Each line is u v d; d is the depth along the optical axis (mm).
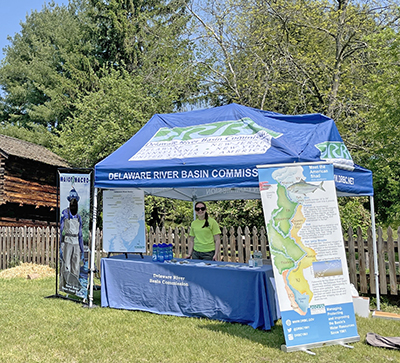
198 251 7859
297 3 17141
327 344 5188
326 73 17422
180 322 6344
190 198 10531
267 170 5527
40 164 20188
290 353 4980
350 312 5371
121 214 7992
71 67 28859
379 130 13438
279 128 6934
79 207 7812
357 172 7383
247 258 9773
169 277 6887
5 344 5414
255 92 17844
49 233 12609
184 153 6934
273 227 5359
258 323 5895
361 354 4926
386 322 6488
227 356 4930
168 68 20656
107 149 20422
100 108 21172
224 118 7621
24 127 34406
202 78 19609
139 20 27422
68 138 22625
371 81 15695
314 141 6539
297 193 5492
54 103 30000
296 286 5223
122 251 7879
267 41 17688
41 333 5859
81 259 7754
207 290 6473
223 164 6234
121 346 5320
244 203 14727
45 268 12078
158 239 11414
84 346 5316
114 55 29375
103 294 7527
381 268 8070
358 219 13578
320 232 5445
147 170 6875
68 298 8172
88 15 30234
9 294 8711
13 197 17953
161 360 4855
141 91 22000
